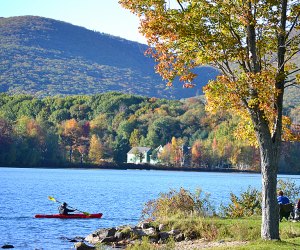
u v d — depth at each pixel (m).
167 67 28.27
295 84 28.34
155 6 27.31
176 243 35.75
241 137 31.55
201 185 140.00
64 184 130.50
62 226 52.47
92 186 125.62
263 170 28.41
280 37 28.06
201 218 39.22
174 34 26.89
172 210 43.31
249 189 46.94
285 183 48.12
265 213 28.41
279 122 28.27
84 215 59.69
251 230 34.62
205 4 26.53
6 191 100.44
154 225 40.19
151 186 130.62
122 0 27.52
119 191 110.12
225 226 36.59
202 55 27.66
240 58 27.48
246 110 29.53
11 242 42.22
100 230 42.38
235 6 26.64
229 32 28.41
